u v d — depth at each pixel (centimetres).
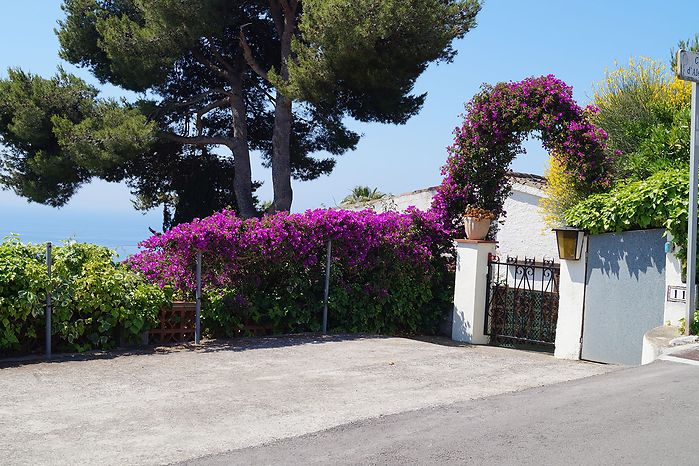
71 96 2072
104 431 560
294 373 806
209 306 1049
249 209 2345
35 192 2116
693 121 837
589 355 1031
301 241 1109
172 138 2205
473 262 1214
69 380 746
